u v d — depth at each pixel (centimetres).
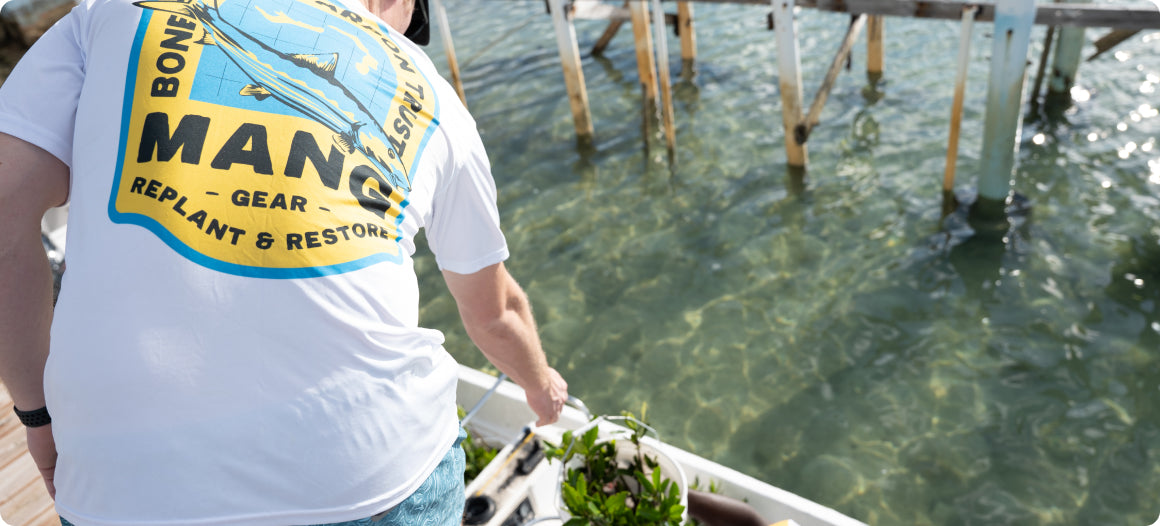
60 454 82
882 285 515
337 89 88
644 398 460
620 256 590
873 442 409
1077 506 360
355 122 87
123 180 79
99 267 77
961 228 554
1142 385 414
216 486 77
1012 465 384
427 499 94
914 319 483
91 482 78
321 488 81
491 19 1127
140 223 77
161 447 76
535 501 209
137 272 77
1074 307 470
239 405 77
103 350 76
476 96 895
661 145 739
